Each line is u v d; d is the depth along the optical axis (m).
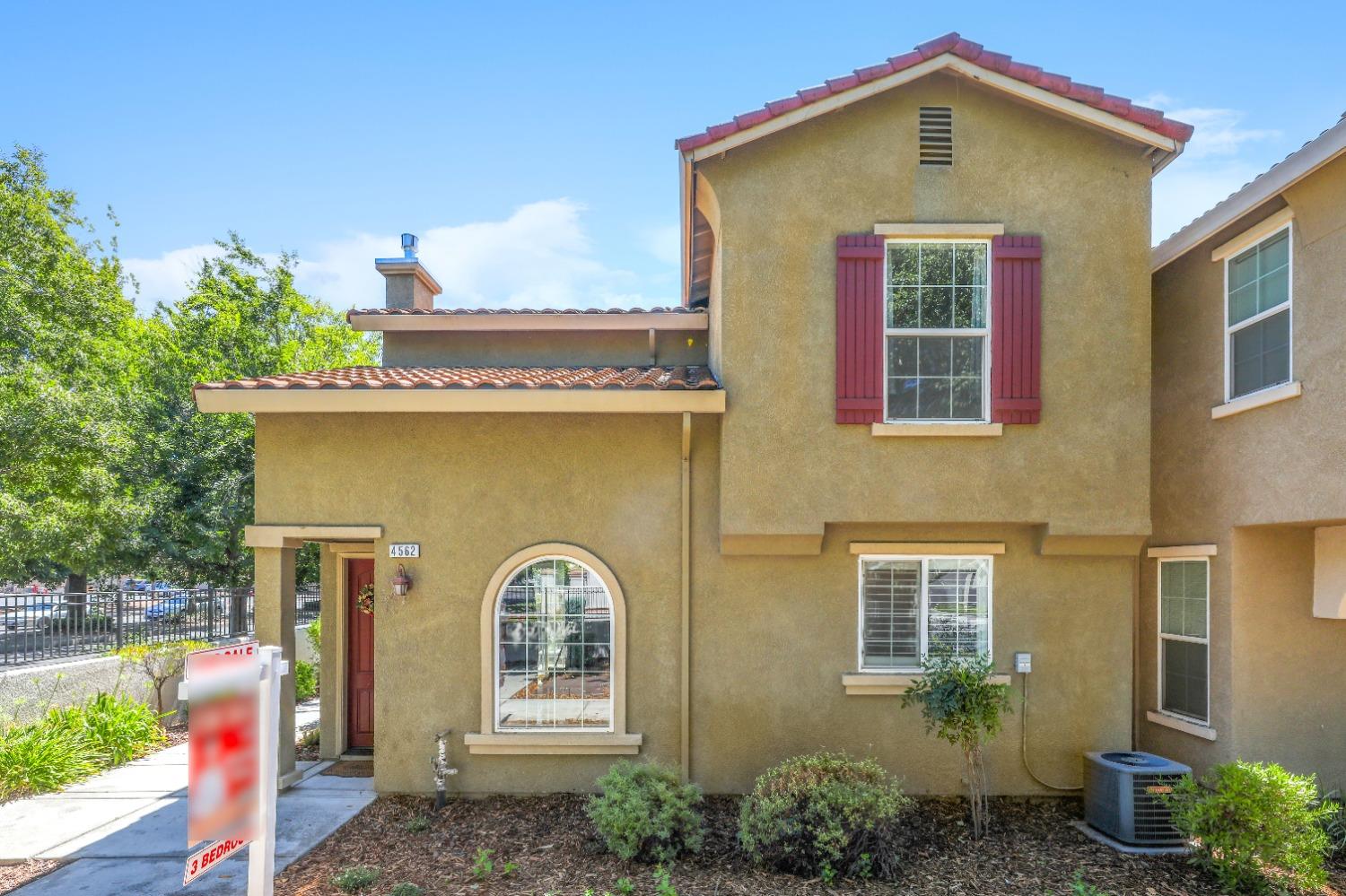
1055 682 8.56
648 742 8.67
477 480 8.84
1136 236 8.12
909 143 8.17
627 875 6.50
